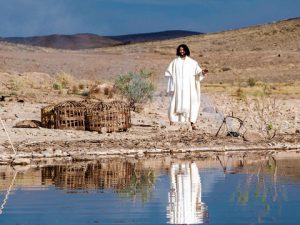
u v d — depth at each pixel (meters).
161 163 18.48
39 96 36.81
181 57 26.36
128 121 26.22
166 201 12.55
